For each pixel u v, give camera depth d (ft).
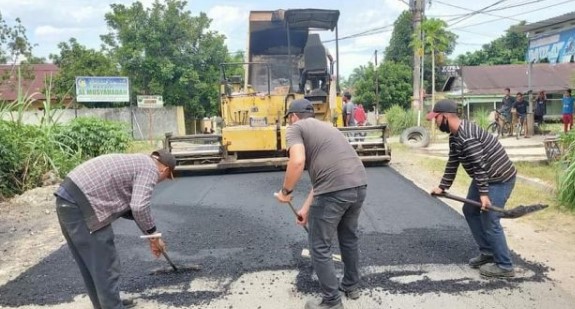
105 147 38.11
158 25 82.12
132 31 81.66
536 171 26.35
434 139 50.11
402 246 14.96
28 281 13.33
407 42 131.23
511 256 14.07
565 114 40.75
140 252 15.14
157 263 14.19
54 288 12.78
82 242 10.10
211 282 12.81
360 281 12.59
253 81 35.37
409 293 11.86
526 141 42.32
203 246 15.55
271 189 24.13
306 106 11.51
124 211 10.48
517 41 148.36
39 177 27.37
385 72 113.09
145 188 10.29
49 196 24.84
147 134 77.87
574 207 18.83
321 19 33.14
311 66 32.63
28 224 20.11
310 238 11.12
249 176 28.50
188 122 88.17
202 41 86.02
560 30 47.67
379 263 13.70
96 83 59.21
